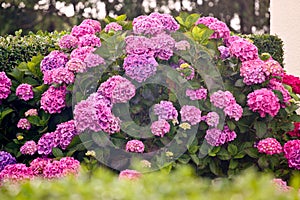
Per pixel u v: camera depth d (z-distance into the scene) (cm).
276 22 635
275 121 389
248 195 159
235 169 375
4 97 404
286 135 405
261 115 373
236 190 166
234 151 373
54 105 387
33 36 525
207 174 380
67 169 352
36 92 406
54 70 384
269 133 385
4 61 470
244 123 382
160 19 382
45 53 493
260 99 371
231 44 394
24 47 486
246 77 379
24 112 412
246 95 388
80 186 173
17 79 416
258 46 576
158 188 173
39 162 366
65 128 374
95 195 165
